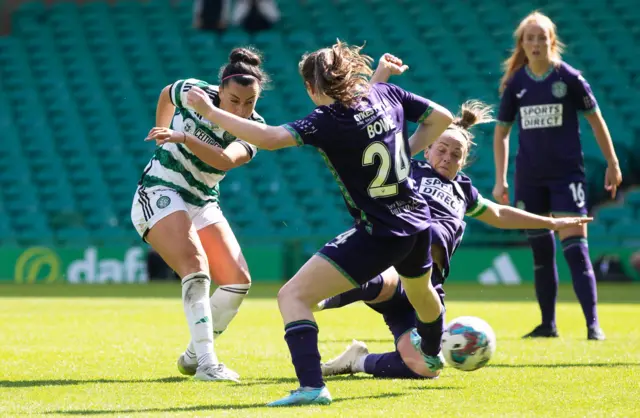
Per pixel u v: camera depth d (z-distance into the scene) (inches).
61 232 2837.1
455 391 644.7
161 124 776.9
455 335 668.1
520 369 767.7
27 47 3432.6
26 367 789.9
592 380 696.4
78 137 3115.2
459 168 773.9
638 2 3043.8
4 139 3161.9
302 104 2982.3
